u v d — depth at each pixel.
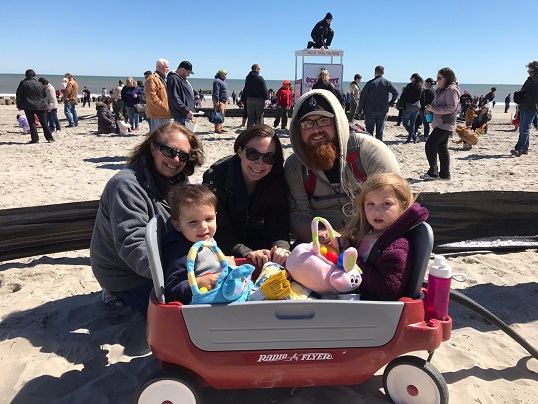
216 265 2.43
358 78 14.12
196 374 2.16
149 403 2.17
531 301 3.53
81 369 2.72
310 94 3.04
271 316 2.04
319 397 2.40
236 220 3.21
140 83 17.39
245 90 13.16
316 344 2.09
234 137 13.04
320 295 2.40
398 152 10.80
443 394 2.15
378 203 2.42
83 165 8.98
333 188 3.21
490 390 2.47
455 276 2.33
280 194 3.17
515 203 4.66
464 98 21.33
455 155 10.53
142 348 2.92
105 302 3.46
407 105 12.24
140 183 2.90
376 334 2.10
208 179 3.13
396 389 2.30
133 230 2.70
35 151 10.75
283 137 13.08
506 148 11.60
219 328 2.04
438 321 2.14
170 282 2.31
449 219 4.61
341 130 3.02
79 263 4.32
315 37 18.19
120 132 14.55
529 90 9.77
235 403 2.38
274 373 2.14
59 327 3.19
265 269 2.53
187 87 8.63
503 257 4.43
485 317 2.63
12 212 4.27
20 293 3.72
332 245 2.57
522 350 2.88
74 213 4.45
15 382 2.58
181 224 2.45
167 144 2.90
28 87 11.76
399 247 2.30
